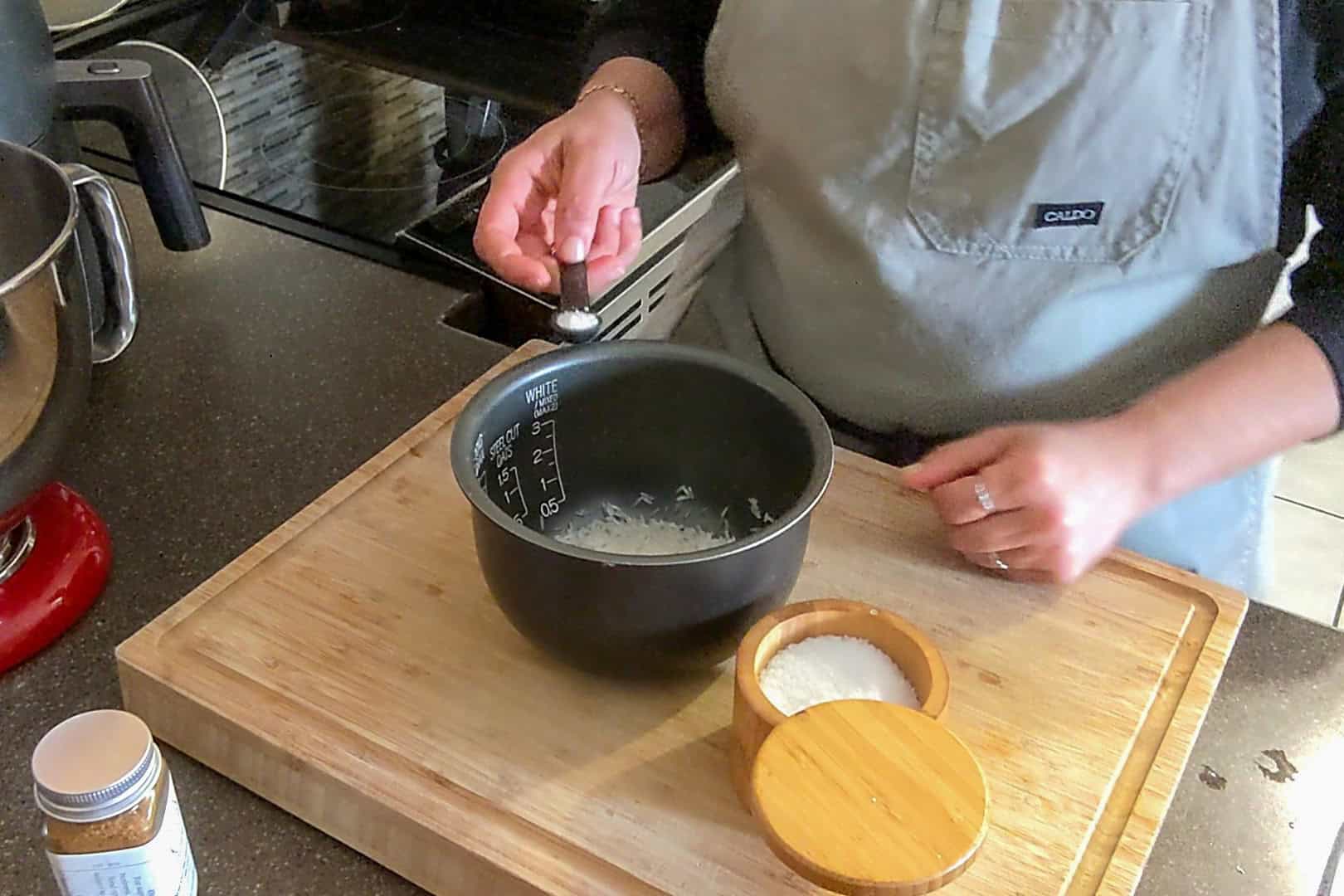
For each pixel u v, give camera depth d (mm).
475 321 969
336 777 543
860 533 701
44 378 565
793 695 552
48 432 580
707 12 922
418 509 696
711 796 549
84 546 657
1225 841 571
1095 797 561
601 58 930
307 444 785
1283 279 745
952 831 475
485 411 604
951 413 809
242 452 774
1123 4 658
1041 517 628
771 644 563
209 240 966
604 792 547
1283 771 604
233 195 1049
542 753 563
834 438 838
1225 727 624
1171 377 767
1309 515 1757
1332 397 642
